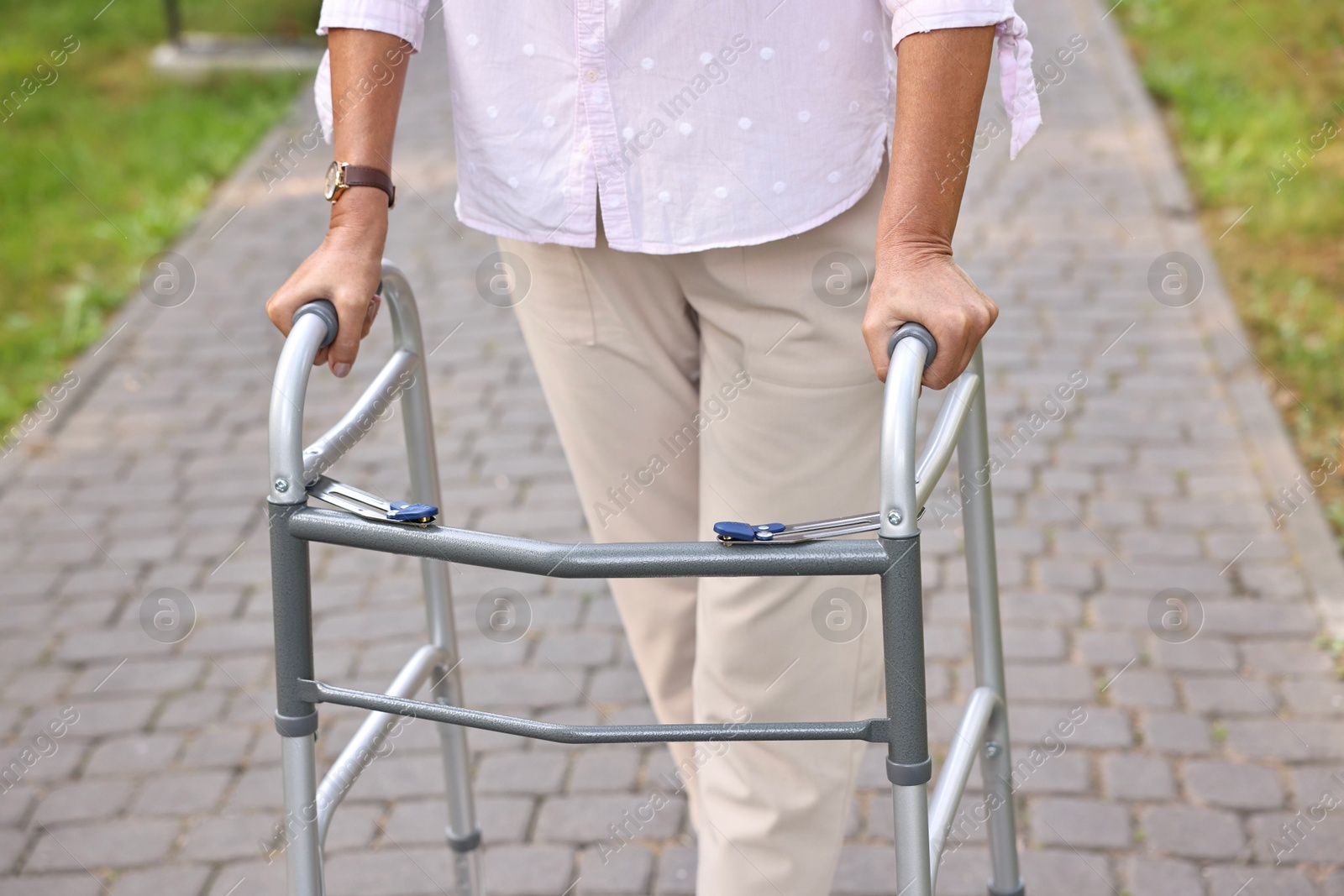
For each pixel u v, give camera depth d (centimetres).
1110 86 624
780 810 171
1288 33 677
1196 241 473
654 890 225
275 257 515
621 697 275
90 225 547
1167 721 258
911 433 118
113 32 784
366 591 317
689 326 174
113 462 386
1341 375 383
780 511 167
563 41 150
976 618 170
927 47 132
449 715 128
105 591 324
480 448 376
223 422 406
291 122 654
